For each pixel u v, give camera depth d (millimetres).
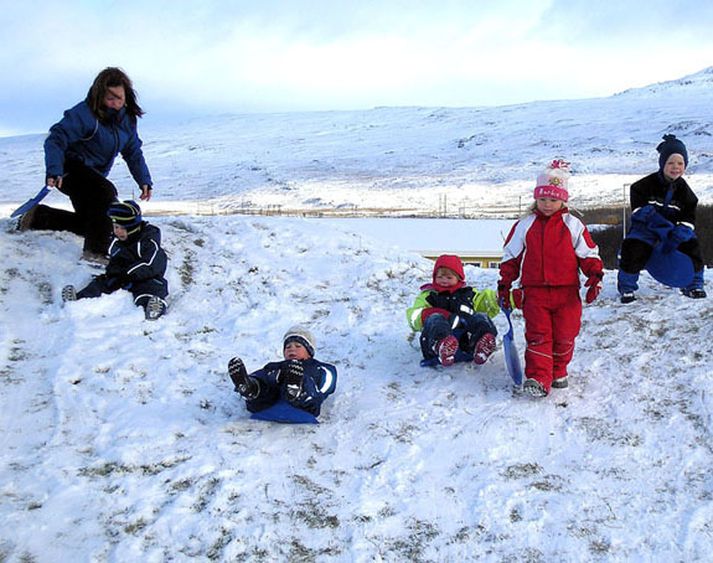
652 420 5242
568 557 3904
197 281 8148
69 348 6309
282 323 7230
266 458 4832
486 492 4473
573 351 6152
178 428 5191
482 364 6102
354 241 9797
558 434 5125
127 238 7324
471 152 129625
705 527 4078
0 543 3953
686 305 7094
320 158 131625
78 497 4367
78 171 7918
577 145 126000
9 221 8891
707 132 123312
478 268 9234
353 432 5188
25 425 5184
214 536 4066
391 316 7434
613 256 36938
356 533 4109
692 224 7289
